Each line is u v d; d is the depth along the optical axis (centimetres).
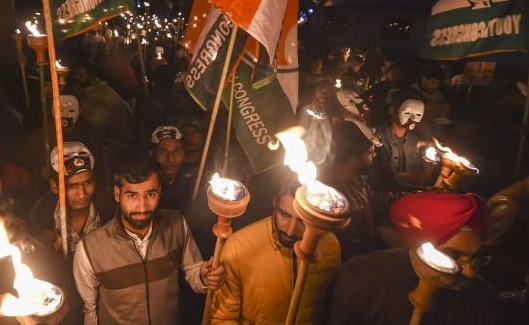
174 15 1445
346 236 249
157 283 219
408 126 380
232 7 231
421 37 1719
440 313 168
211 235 291
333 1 2044
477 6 448
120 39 1134
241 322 212
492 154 596
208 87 297
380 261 184
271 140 302
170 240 224
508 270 284
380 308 177
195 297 266
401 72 750
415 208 177
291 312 114
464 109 771
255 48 289
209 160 341
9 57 549
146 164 200
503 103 716
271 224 202
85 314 219
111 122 454
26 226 237
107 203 264
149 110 430
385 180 361
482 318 171
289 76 298
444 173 215
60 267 216
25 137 367
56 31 248
